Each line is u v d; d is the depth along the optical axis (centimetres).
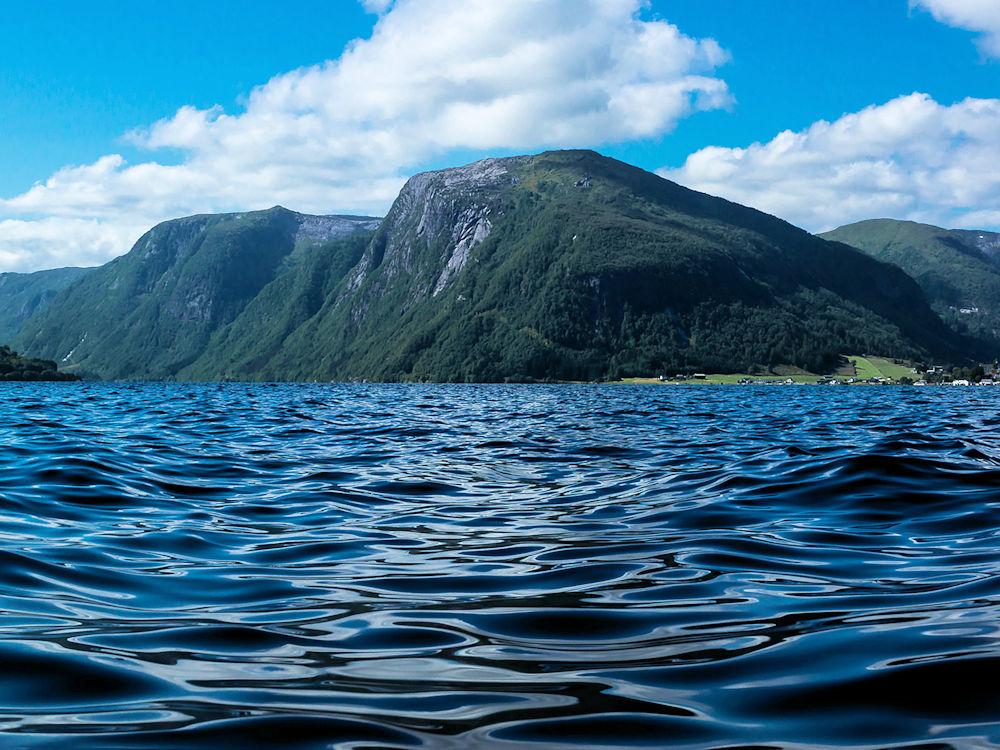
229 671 537
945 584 757
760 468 1627
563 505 1300
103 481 1480
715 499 1294
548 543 994
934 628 604
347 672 536
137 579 809
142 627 641
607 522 1135
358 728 438
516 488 1502
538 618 668
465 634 625
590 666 545
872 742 411
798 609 681
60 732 430
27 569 820
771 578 801
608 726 440
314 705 474
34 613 673
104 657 561
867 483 1354
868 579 789
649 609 692
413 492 1454
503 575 832
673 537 1016
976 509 1145
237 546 984
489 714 459
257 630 636
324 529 1099
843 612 666
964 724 428
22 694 488
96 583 787
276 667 547
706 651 570
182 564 881
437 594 756
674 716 453
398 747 413
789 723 439
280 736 427
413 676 527
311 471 1744
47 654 562
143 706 471
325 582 806
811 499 1259
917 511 1151
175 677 523
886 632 598
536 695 491
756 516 1146
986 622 616
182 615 681
